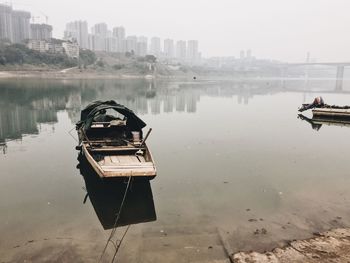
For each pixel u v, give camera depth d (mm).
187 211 9266
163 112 29734
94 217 8984
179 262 6812
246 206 9586
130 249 7336
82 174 12305
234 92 57531
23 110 28438
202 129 21266
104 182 10602
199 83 95562
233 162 14000
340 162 14172
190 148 16219
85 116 16734
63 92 47688
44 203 9797
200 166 13367
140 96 45250
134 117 14492
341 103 40438
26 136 18625
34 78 91125
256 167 13320
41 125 22031
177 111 30562
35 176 12008
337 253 7000
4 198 10070
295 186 11203
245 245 7449
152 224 8492
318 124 24391
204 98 44500
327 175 12391
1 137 18312
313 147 16938
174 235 7941
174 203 9812
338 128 22828
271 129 21750
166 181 11648
